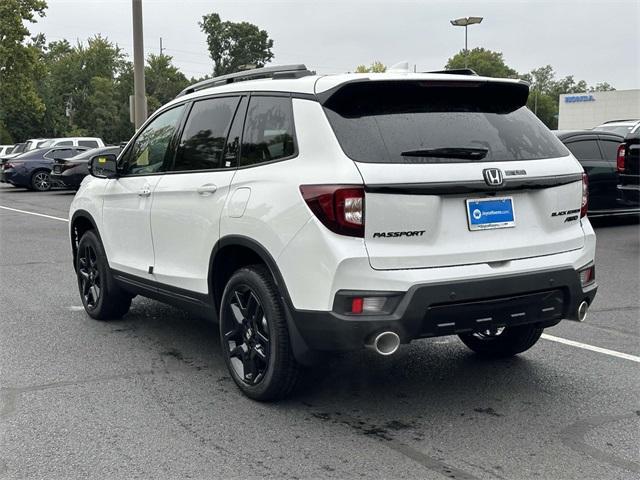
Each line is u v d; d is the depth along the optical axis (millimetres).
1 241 12211
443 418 4242
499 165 4078
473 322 3984
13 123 72562
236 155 4637
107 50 90688
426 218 3873
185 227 4973
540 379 4934
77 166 22500
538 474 3520
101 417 4262
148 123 5871
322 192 3814
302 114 4152
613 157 12406
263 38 87938
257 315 4379
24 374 5074
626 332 6141
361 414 4305
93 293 6590
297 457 3719
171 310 7008
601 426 4113
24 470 3582
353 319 3756
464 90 4312
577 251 4414
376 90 4094
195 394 4652
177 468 3602
